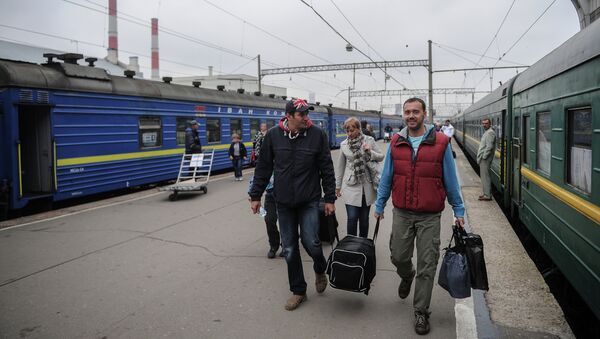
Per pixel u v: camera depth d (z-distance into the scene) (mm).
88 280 4730
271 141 3902
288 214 3869
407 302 4043
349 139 4910
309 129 3816
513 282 4355
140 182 11219
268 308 3955
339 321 3672
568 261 3982
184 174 12766
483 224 6871
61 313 3916
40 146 8844
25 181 8992
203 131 14055
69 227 7184
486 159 8789
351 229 4918
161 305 4059
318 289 4207
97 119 9828
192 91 13656
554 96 4590
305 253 5695
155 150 11695
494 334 3311
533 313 3658
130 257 5539
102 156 9969
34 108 8844
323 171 3898
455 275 3342
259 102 18047
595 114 3328
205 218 7816
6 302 4168
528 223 5973
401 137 3527
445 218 7449
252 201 4023
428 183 3375
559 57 4500
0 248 5992
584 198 3529
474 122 18109
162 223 7434
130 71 11484
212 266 5160
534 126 5609
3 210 8047
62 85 8922
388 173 3676
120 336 3484
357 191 4848
